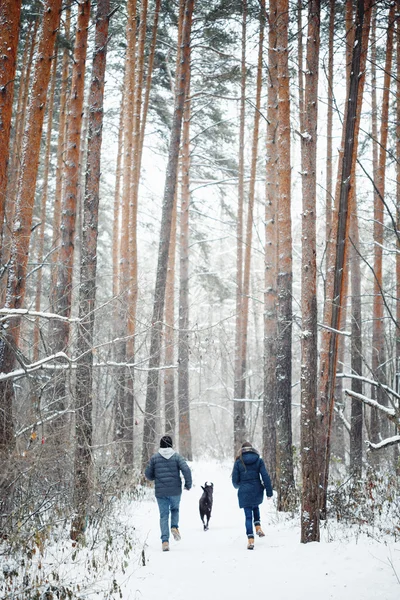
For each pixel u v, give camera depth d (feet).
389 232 61.21
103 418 42.06
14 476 23.13
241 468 26.73
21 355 27.04
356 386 53.62
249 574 20.61
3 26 26.71
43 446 23.47
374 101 60.03
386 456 44.78
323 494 27.55
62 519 25.61
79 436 26.99
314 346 25.31
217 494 47.96
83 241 31.24
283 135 36.99
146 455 52.39
